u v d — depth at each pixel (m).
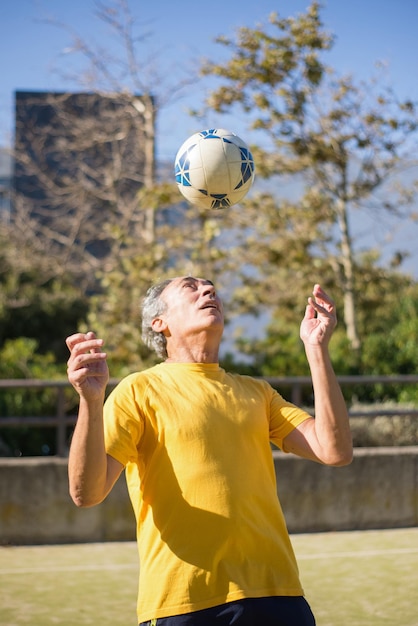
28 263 17.56
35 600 5.15
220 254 11.80
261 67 11.41
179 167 3.77
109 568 5.98
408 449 7.39
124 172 18.67
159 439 2.55
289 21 11.33
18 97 21.62
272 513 2.59
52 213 20.23
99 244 20.61
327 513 7.14
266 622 2.40
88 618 4.78
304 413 2.83
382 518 7.24
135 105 16.89
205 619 2.37
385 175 12.09
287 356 11.15
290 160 12.03
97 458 2.37
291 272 13.12
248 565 2.45
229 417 2.61
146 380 2.67
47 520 6.80
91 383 2.36
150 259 11.40
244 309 13.04
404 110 11.74
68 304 17.75
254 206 12.09
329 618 4.74
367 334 14.37
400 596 5.18
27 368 10.19
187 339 2.80
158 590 2.42
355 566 5.94
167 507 2.48
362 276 12.64
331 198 12.47
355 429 8.34
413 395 10.42
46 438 9.05
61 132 19.34
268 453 2.69
